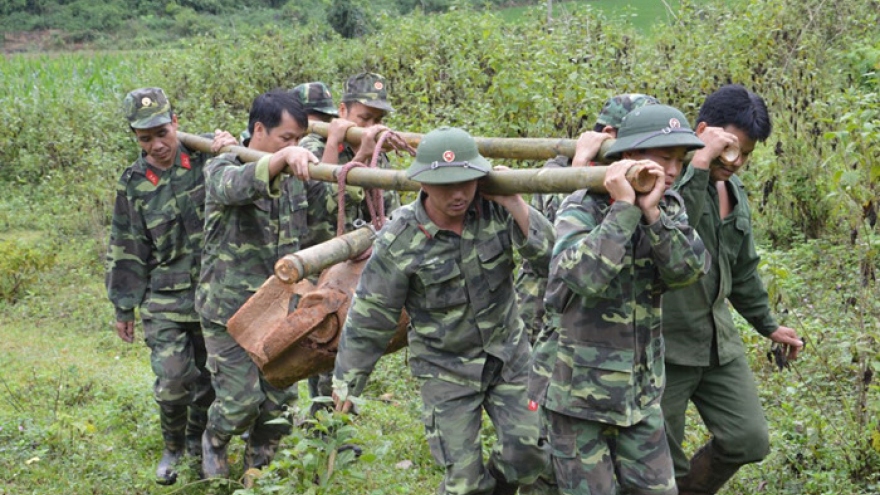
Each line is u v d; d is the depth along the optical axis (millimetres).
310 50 17578
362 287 4383
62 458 6547
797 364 6637
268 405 5895
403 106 11672
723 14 14156
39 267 12047
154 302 6219
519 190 4102
